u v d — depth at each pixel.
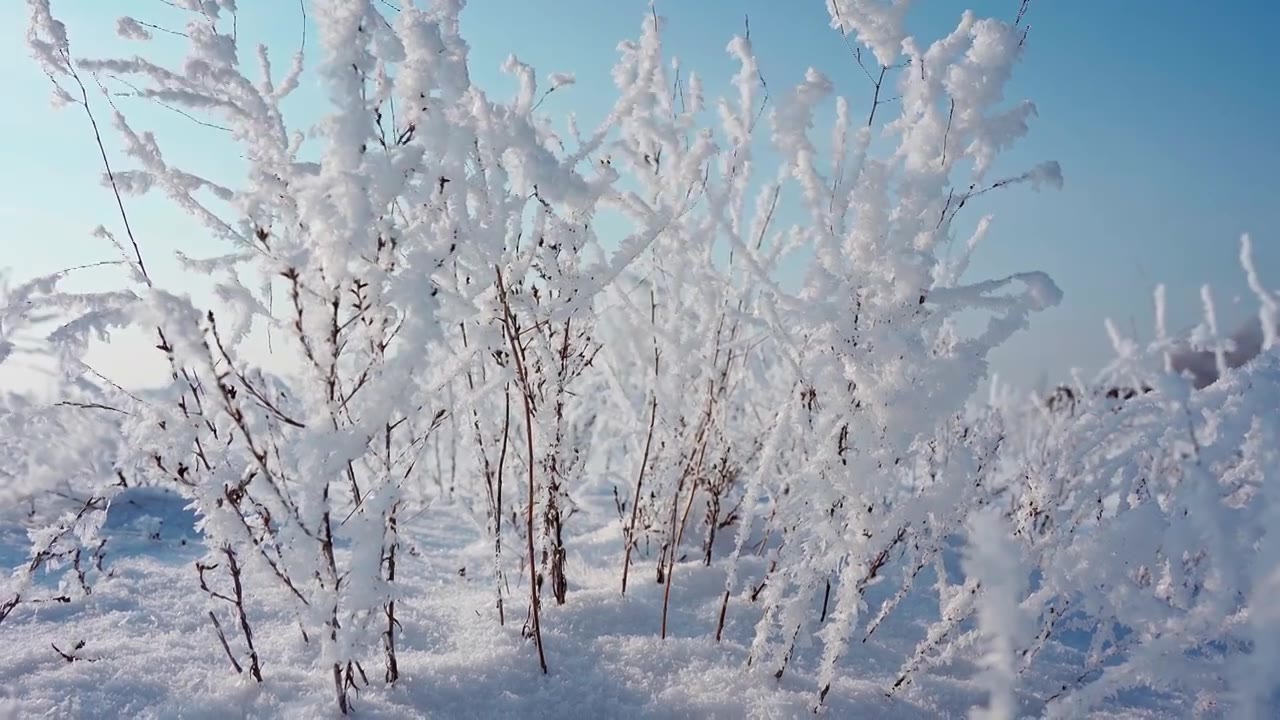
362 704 2.13
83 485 4.30
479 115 2.23
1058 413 3.25
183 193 2.04
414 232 2.12
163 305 1.72
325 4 1.85
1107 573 2.02
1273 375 1.81
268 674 2.30
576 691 2.37
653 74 2.69
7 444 3.16
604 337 3.58
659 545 3.99
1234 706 1.56
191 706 2.07
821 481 2.29
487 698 2.28
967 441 2.71
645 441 3.55
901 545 2.58
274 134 2.09
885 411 2.22
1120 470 2.36
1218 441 1.72
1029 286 2.16
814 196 2.33
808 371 2.37
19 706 2.03
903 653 2.92
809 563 2.41
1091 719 2.44
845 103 2.41
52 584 3.11
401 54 2.00
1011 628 1.64
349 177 1.82
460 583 3.47
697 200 2.80
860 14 2.20
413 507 4.96
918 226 2.21
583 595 3.15
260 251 1.96
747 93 2.76
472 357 2.27
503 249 2.31
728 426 3.75
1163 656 1.85
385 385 1.91
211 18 2.08
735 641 2.85
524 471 3.28
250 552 2.03
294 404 2.27
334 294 1.86
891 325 2.21
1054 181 2.13
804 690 2.45
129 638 2.56
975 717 1.67
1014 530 2.40
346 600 1.92
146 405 2.12
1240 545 1.65
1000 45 2.10
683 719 2.26
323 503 1.92
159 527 3.99
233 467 2.09
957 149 2.16
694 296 3.17
